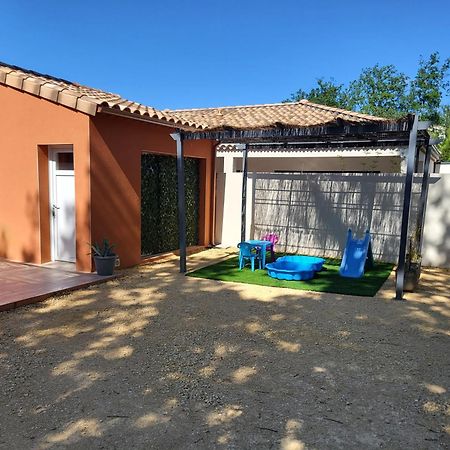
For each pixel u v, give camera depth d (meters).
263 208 11.27
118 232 8.35
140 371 3.93
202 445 2.80
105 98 8.52
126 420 3.10
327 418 3.14
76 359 4.19
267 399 3.43
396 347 4.60
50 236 8.62
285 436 2.91
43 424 3.03
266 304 6.25
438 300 6.57
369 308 6.09
